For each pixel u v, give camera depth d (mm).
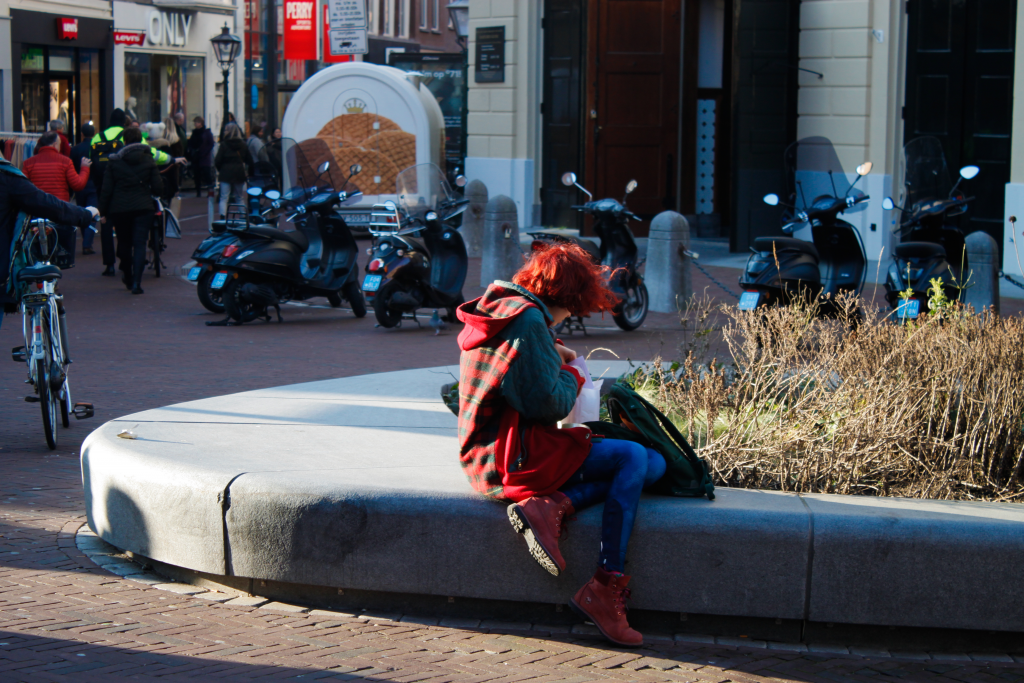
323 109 21516
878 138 17359
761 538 4242
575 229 20656
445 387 7191
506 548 4367
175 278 15883
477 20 21531
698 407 5543
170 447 5211
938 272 10141
